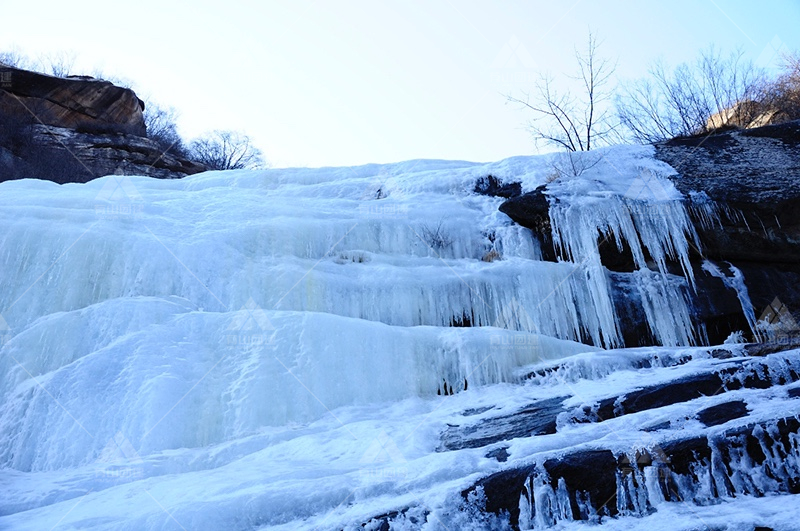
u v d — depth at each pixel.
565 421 5.95
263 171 14.26
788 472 4.31
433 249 11.26
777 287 9.69
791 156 10.74
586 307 9.80
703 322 9.51
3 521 4.77
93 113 25.33
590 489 4.37
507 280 9.83
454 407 7.37
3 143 21.55
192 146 41.56
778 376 5.99
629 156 11.73
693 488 4.32
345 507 4.46
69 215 9.92
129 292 9.12
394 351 8.13
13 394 6.99
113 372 7.07
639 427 4.99
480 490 4.39
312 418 7.31
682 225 9.90
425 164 14.59
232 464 5.98
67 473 6.05
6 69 23.39
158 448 6.54
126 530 4.22
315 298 9.34
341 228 10.99
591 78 16.44
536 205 10.78
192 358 7.54
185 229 10.30
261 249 10.27
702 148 11.59
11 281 8.91
